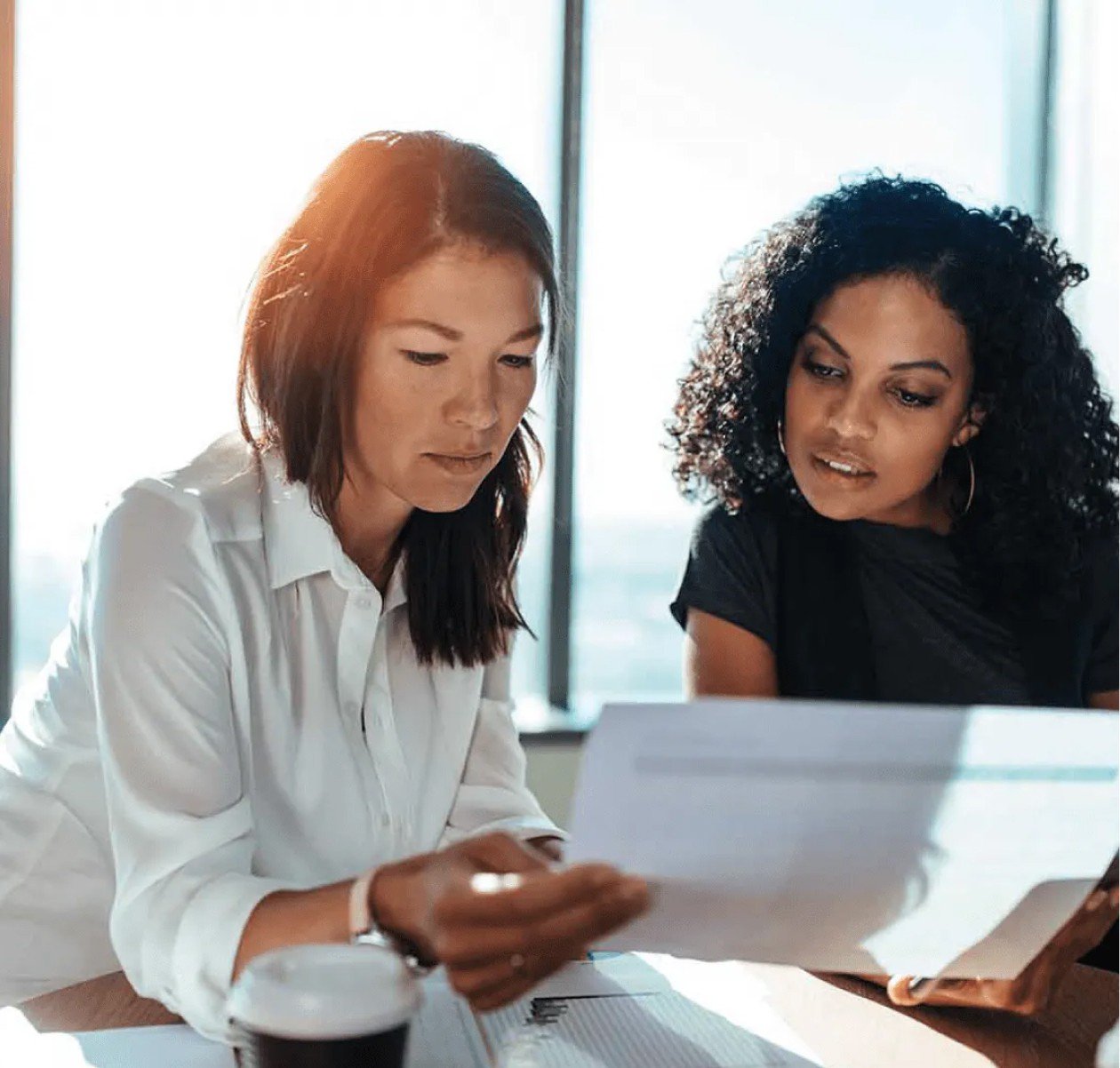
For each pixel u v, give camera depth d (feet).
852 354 4.59
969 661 4.96
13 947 4.00
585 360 10.29
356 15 10.04
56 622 9.39
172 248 9.44
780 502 5.13
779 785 2.62
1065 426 4.97
